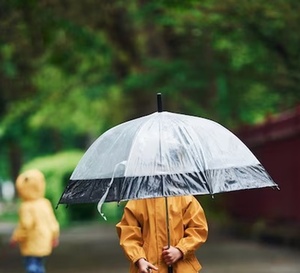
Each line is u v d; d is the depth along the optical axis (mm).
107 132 11375
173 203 11531
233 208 44000
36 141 81500
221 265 29328
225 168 10812
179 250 11375
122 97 51312
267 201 39250
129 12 42156
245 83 40125
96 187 10844
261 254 33031
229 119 43188
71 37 37938
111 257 33500
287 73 35938
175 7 32219
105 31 40781
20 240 21484
